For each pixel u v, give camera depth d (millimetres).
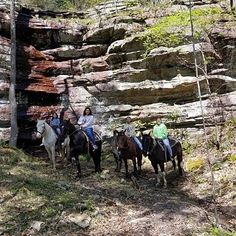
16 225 9656
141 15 20859
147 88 19141
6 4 20984
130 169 16422
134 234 9500
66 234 9484
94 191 12055
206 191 13055
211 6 20188
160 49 18562
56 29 21531
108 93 20047
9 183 11672
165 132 14414
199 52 17734
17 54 20016
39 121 15273
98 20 22062
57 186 12023
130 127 15711
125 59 20016
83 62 21203
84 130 14359
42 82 20484
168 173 15391
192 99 18797
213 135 17172
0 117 18156
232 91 18156
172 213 10703
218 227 9789
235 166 14148
